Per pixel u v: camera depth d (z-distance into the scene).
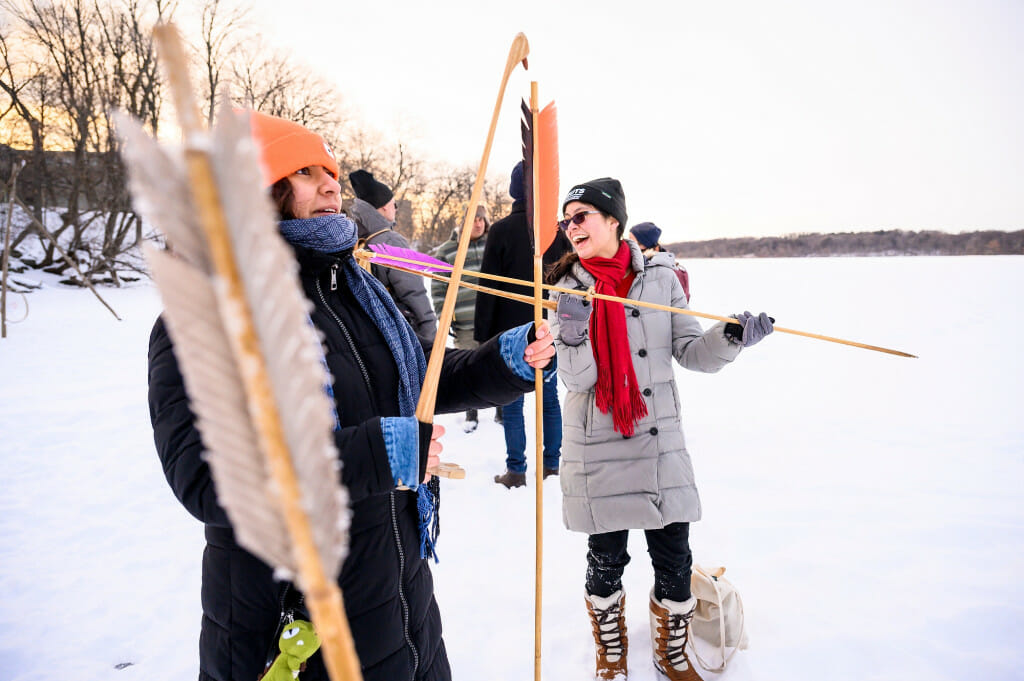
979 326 9.34
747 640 2.30
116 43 22.77
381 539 1.22
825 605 2.51
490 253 4.09
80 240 20.11
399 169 43.66
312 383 0.29
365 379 1.25
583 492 2.11
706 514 3.38
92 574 2.88
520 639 2.38
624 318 2.11
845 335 9.05
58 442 4.72
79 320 11.83
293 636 1.05
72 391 6.33
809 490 3.67
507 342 1.39
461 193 45.09
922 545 2.96
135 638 2.42
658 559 2.11
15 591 2.73
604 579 2.12
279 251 0.27
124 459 4.38
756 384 6.56
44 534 3.26
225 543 1.14
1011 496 3.47
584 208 2.17
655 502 2.04
